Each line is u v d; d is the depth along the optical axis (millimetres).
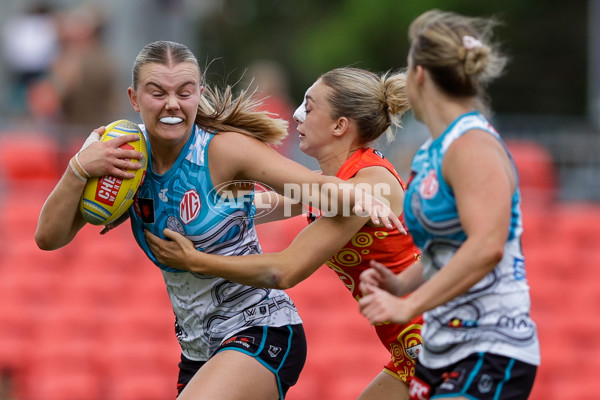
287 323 14898
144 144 14258
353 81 15133
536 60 82750
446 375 12258
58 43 42375
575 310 36750
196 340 15148
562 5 82562
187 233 14281
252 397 14273
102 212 14125
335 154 15281
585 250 38250
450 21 12164
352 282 15680
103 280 36219
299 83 84000
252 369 14305
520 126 44000
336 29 82688
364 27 80938
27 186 37719
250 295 14680
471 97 12188
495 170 11531
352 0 83625
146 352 34594
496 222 11320
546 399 34938
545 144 40562
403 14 79938
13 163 37688
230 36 91562
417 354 15188
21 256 36656
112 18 55438
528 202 39062
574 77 82250
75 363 34344
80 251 36969
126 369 34219
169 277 14953
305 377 34031
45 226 14375
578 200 39469
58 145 38156
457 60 11914
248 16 92625
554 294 37094
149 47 13906
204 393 13922
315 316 35250
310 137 15289
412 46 12352
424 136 37375
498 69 12203
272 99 39781
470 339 12070
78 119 38875
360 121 15094
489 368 11938
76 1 54438
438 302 11391
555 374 35250
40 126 38406
